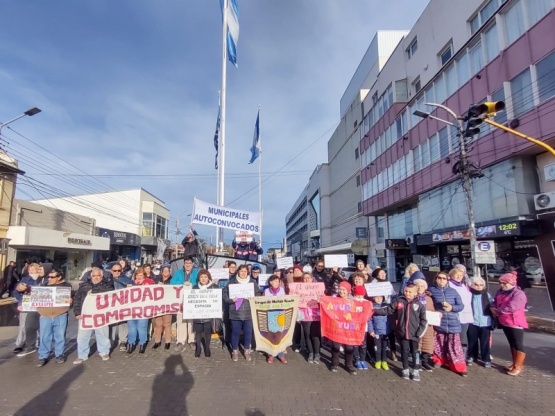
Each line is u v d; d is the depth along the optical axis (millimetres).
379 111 31312
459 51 19000
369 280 8359
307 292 7832
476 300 7145
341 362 7270
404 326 6336
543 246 14406
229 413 4867
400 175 26422
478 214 17719
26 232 21312
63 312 7184
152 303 7914
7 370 6684
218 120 18625
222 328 9391
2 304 16922
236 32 17734
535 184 14969
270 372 6602
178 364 7039
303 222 91250
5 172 20703
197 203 11438
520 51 14820
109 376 6328
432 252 23578
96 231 33594
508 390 5777
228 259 11945
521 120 14617
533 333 10508
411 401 5320
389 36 35938
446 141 20453
